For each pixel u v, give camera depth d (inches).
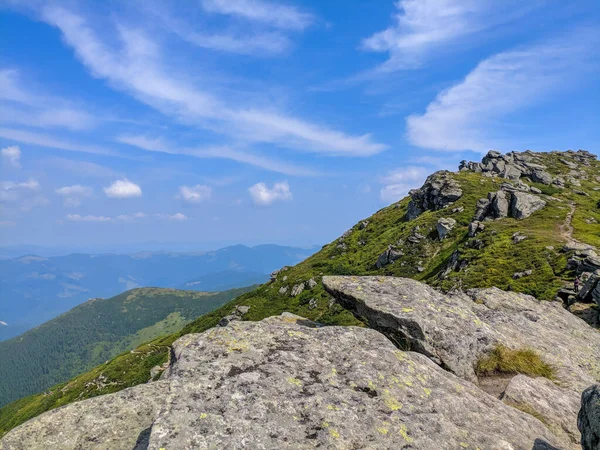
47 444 326.0
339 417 263.0
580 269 2110.0
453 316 510.0
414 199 6220.5
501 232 3563.0
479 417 301.9
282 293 5187.0
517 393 396.8
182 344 477.4
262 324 393.1
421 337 468.8
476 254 3161.9
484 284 2484.0
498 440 276.7
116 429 344.8
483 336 494.3
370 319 523.8
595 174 6978.4
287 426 248.2
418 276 4069.9
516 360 471.5
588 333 725.9
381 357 346.6
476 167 6845.5
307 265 5969.5
